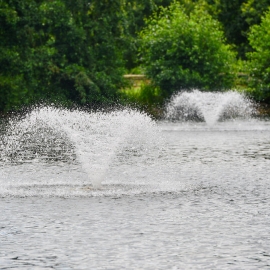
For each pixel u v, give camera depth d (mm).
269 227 38188
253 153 77562
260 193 49594
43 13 149125
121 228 38031
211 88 160750
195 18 168000
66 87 152500
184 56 161875
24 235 36562
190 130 116125
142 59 165875
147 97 161625
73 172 60469
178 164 67000
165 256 32469
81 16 157000
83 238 35844
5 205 44750
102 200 46531
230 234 36562
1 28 143250
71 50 153625
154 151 80312
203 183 54500
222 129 118375
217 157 73312
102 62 156375
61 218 40625
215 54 161500
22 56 145875
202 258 32125
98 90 149875
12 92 140625
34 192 49688
